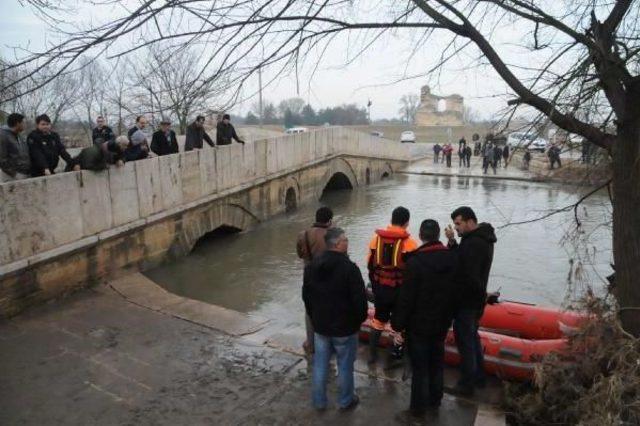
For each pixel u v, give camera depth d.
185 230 13.09
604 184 5.35
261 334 7.45
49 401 5.60
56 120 22.12
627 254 4.68
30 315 7.95
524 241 16.34
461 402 5.56
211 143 14.44
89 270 9.48
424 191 29.17
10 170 8.68
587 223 13.82
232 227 16.02
